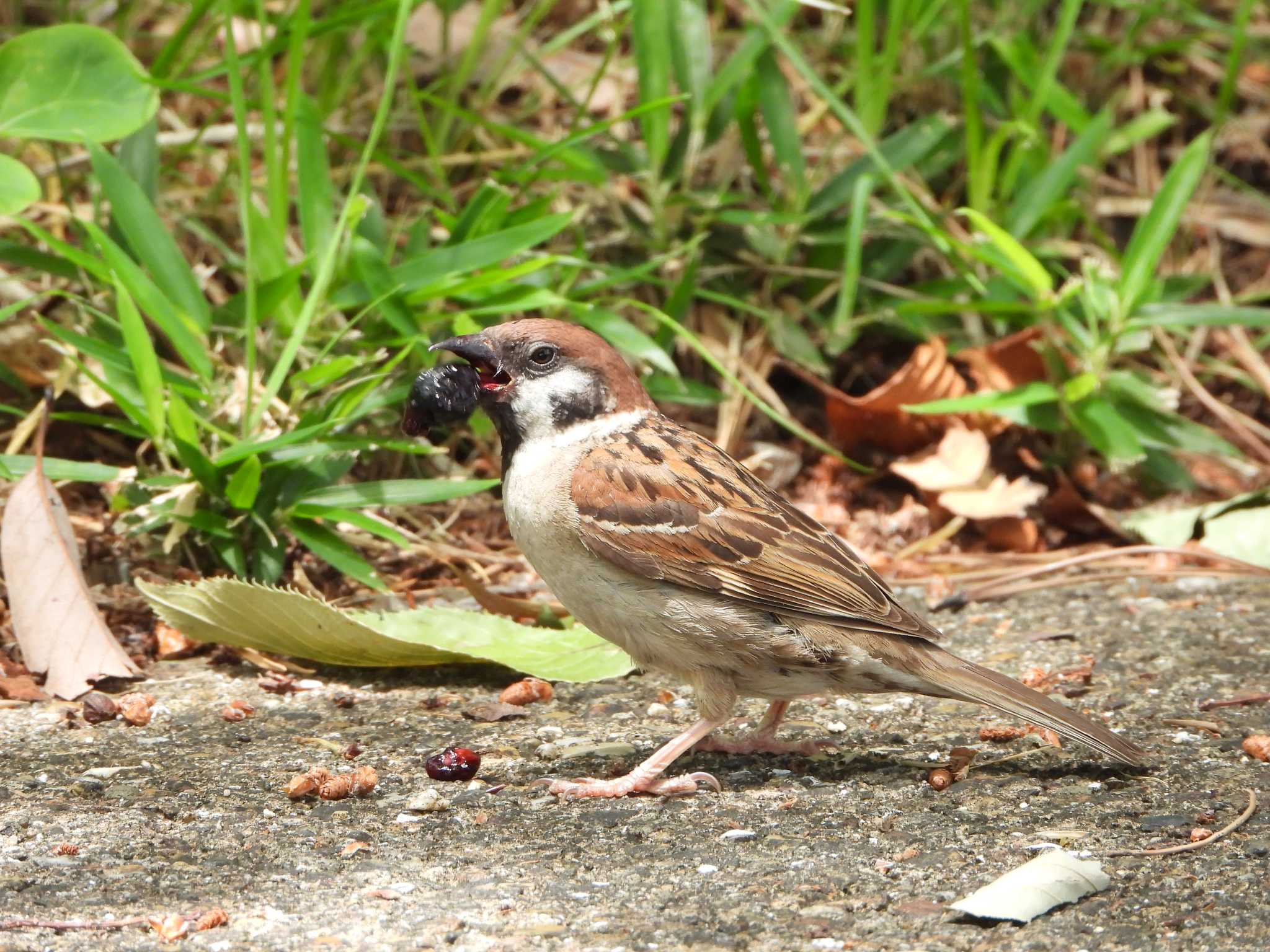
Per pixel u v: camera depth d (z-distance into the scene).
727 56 14.00
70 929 5.82
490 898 6.18
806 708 8.81
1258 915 6.01
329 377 9.87
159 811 7.05
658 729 8.41
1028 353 12.32
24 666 8.93
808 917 6.01
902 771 7.76
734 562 7.46
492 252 10.55
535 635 9.12
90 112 10.23
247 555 9.85
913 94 14.12
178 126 12.39
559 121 13.65
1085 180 14.01
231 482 9.31
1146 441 12.25
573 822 7.06
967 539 12.02
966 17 12.43
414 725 8.36
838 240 12.73
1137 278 11.80
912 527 12.02
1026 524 11.84
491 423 11.50
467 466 11.81
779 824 7.03
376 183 13.00
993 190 13.48
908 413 11.91
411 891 6.24
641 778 7.42
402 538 9.71
